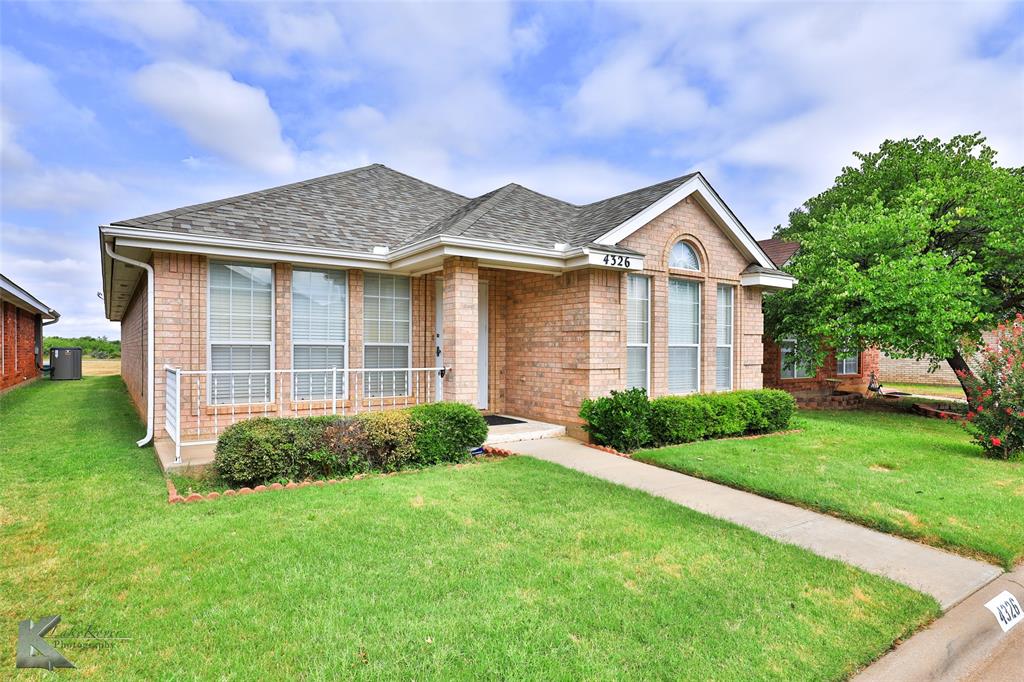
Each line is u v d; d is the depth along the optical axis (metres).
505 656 2.90
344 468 6.59
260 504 5.28
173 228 7.58
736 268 11.63
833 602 3.66
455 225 8.55
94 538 4.41
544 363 10.11
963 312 11.42
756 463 7.48
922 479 6.80
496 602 3.48
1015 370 8.12
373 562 4.02
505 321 11.06
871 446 8.88
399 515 5.02
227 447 6.02
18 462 6.99
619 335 9.58
